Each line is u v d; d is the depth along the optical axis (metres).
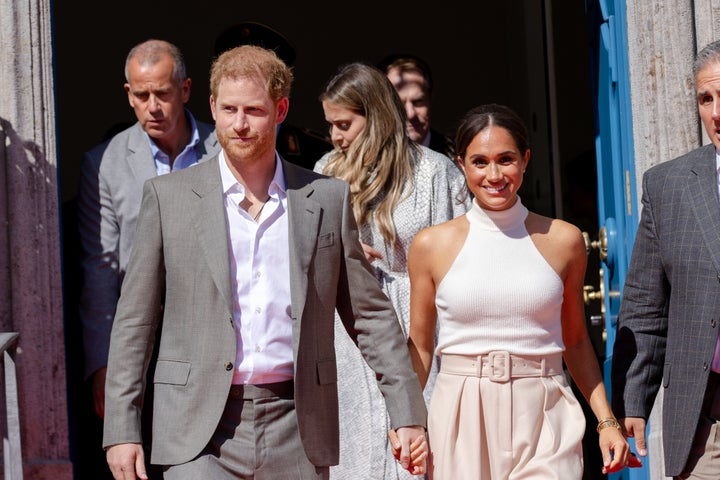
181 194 13.30
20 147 17.80
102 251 18.67
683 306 13.56
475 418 13.62
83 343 18.66
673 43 17.52
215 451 13.09
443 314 14.00
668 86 17.59
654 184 14.05
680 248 13.57
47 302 17.98
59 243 18.03
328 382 13.41
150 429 17.86
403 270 17.47
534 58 31.47
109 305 18.58
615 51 19.28
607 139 20.31
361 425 17.05
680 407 13.52
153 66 18.56
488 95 34.84
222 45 22.53
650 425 18.06
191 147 19.31
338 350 17.41
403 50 35.19
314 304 13.31
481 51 34.84
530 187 31.47
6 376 14.38
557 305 13.83
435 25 35.03
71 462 18.03
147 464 17.81
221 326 13.00
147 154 18.97
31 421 17.95
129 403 13.12
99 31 34.22
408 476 16.84
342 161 17.98
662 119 17.66
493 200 13.74
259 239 13.26
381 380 13.84
